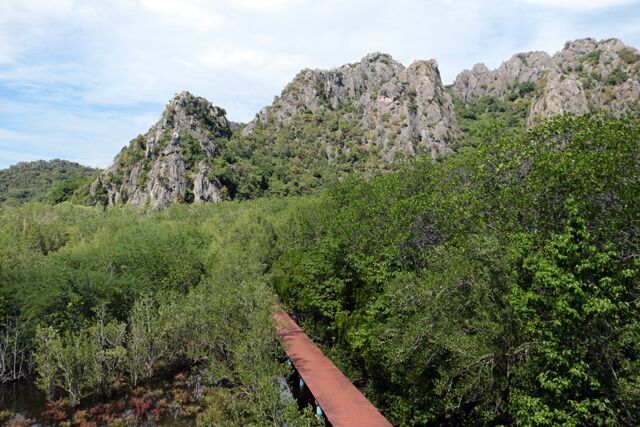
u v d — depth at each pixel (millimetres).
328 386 27094
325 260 35312
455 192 27891
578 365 13117
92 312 37594
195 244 57188
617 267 14562
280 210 91438
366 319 26766
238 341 28562
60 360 29531
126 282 39719
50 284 36125
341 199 49875
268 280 45438
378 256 30031
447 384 19203
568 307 13172
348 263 34094
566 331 13734
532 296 14602
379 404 26703
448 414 20531
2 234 56344
